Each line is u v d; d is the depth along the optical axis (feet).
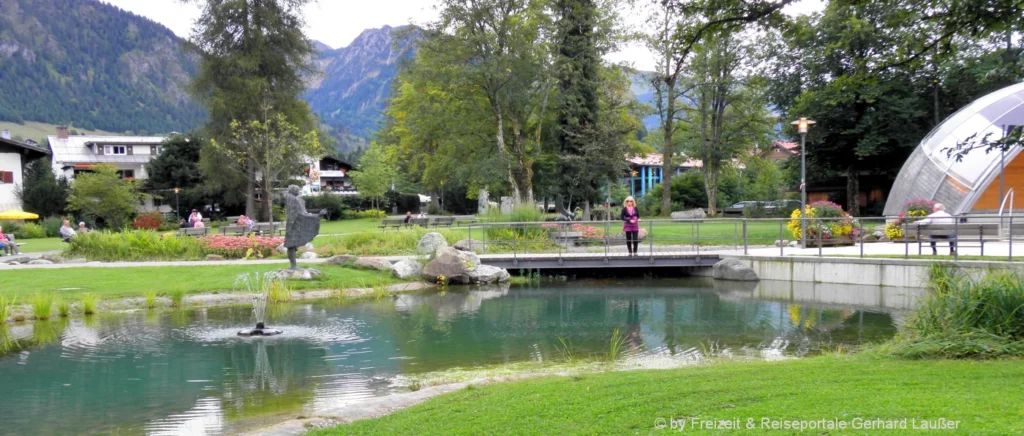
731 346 34.42
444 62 99.25
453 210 197.16
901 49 29.19
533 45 100.94
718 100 143.84
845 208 155.74
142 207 175.01
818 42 110.22
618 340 36.40
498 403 19.62
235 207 177.88
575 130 116.78
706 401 18.03
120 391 26.13
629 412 17.35
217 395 25.54
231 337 37.27
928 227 55.42
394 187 217.97
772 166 191.52
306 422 19.81
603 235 83.15
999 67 35.24
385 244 75.61
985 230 70.90
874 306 48.14
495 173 100.73
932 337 24.99
